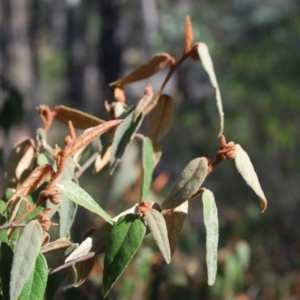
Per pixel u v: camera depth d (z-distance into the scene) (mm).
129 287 3602
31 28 24703
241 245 3693
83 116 2215
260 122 9297
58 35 26125
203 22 10234
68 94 20844
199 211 7625
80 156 2236
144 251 3410
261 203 1741
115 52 11102
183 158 9633
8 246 1708
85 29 20594
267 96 9336
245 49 9602
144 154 2178
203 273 3605
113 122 1642
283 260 4723
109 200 4137
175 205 1705
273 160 9039
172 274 3514
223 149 1741
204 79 9930
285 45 9656
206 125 9445
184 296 3387
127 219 1717
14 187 2205
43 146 2199
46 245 1750
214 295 3572
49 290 2230
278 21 9766
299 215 8070
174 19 10281
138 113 2154
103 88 11266
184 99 9953
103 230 1793
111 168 2143
